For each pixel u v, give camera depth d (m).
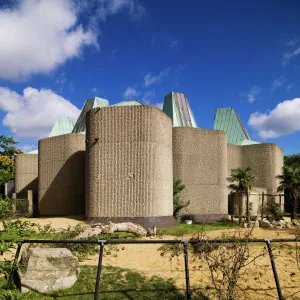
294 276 7.75
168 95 37.28
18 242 5.76
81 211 27.62
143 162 20.97
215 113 42.09
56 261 6.86
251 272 8.03
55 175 28.98
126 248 11.41
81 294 6.50
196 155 28.48
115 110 21.58
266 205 29.89
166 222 21.48
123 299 6.25
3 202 6.23
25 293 6.18
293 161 49.00
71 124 40.91
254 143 37.84
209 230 17.89
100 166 21.39
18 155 36.31
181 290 6.74
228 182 33.00
